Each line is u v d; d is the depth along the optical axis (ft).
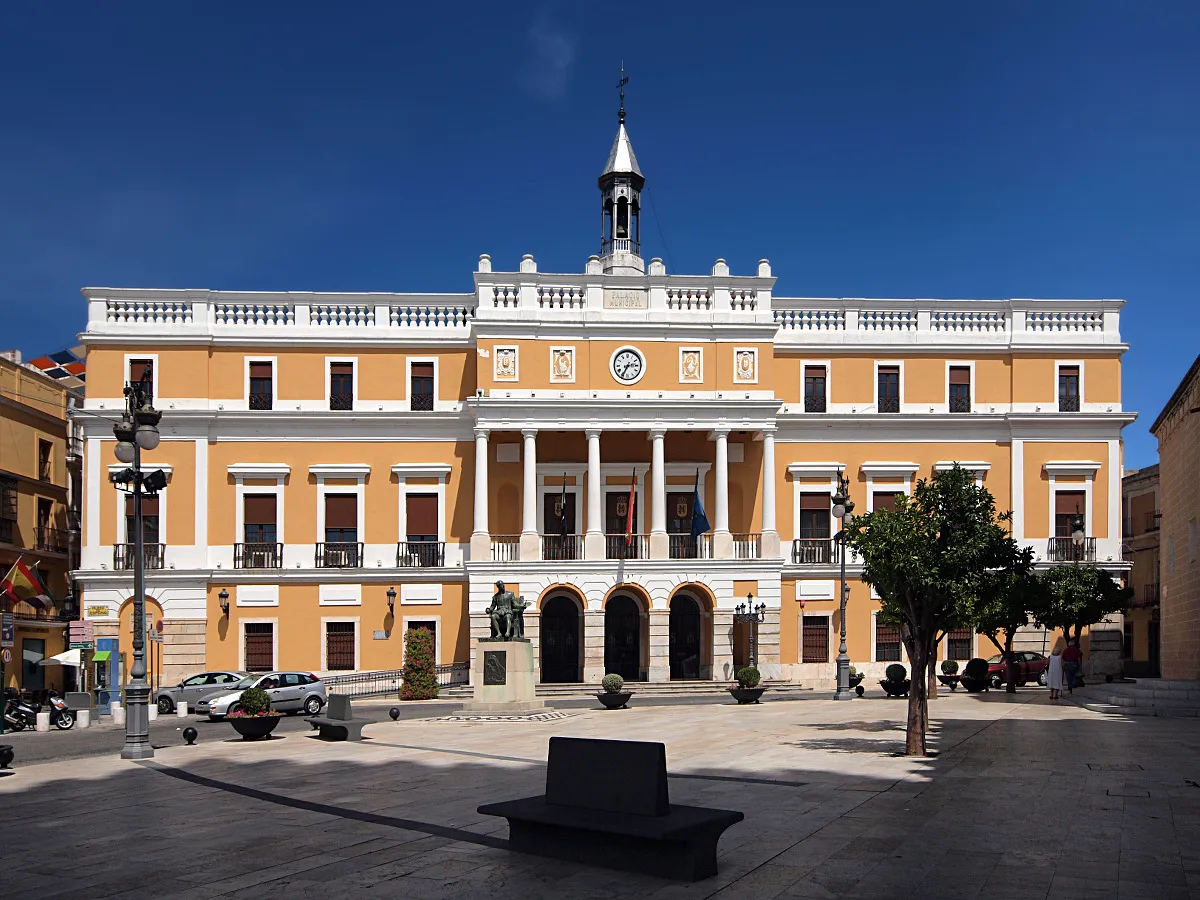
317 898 30.45
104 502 134.10
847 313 146.00
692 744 66.80
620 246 155.74
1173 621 110.42
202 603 133.90
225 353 138.10
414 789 50.37
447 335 141.08
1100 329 146.82
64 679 147.64
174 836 39.55
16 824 42.52
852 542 62.39
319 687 112.47
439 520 139.13
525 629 130.00
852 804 43.78
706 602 134.92
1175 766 54.29
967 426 144.25
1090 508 143.64
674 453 143.02
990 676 120.37
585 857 33.78
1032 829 38.50
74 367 200.34
